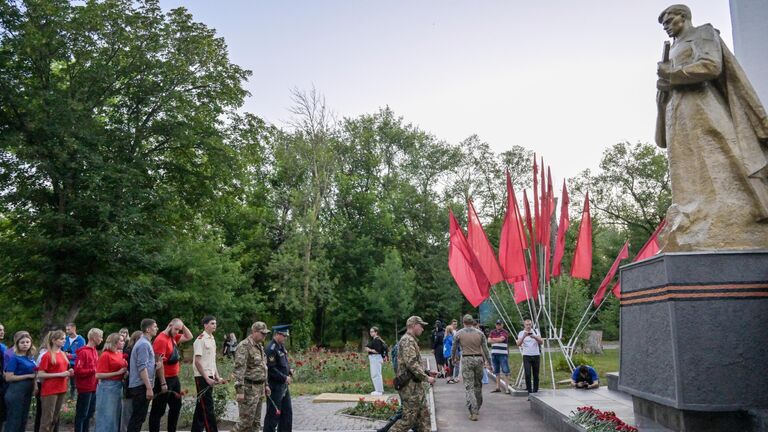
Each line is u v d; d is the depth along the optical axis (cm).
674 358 580
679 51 678
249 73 2638
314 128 3684
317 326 4378
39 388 941
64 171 2003
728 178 644
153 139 2500
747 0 834
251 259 3716
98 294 2164
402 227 4588
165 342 858
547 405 939
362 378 1781
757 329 578
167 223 2527
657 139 750
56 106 1955
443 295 4319
